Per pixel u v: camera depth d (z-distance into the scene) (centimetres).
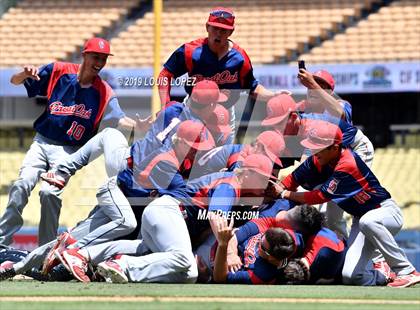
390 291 1576
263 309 1264
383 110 4391
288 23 4634
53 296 1430
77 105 1952
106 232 1741
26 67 1934
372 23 4562
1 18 4878
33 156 1964
